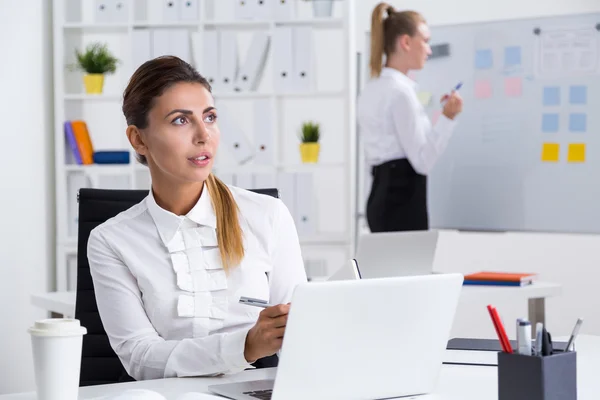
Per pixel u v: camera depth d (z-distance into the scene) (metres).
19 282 4.77
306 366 1.44
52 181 5.18
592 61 5.20
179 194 1.99
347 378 1.48
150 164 2.01
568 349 1.38
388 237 3.27
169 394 1.62
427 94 5.64
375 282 1.47
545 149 5.32
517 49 5.39
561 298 5.77
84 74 5.15
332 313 1.44
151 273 1.97
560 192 5.29
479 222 5.53
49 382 1.38
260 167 5.14
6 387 4.61
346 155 4.99
